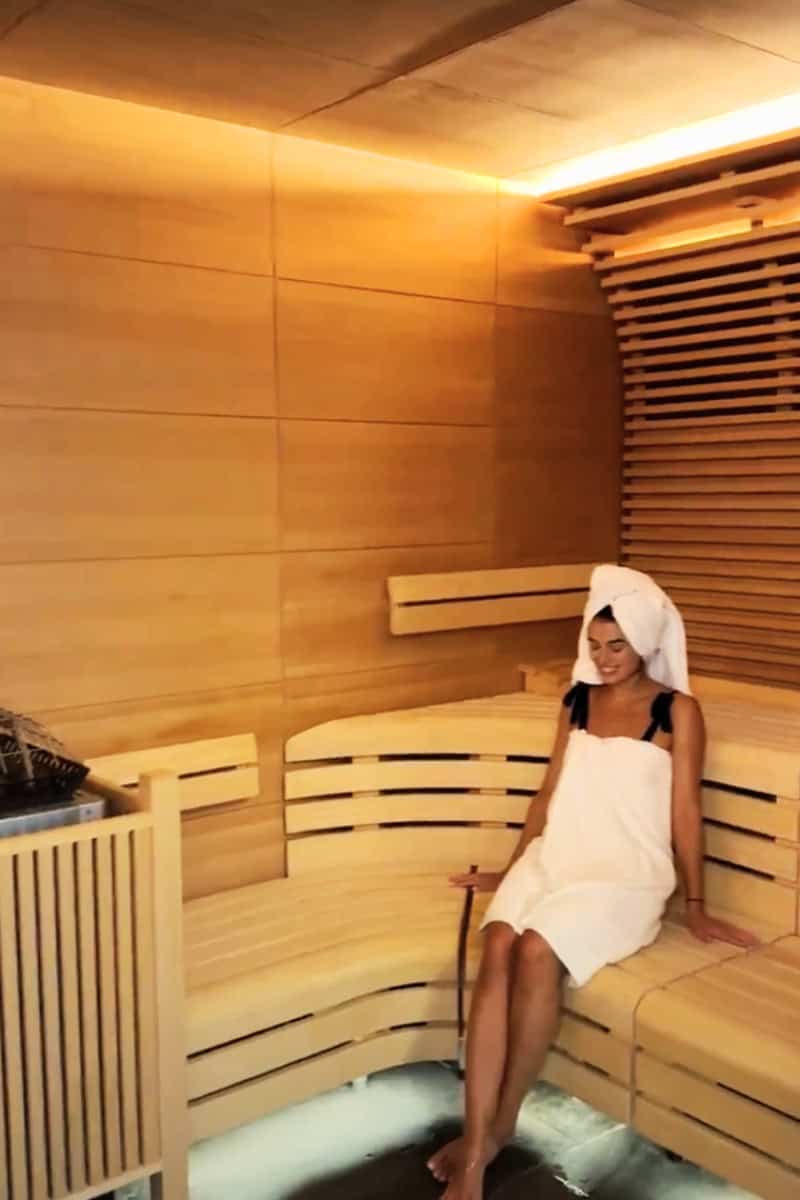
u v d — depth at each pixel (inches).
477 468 138.9
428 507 134.6
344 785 123.9
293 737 124.0
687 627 147.9
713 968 97.3
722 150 117.6
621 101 109.0
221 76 101.0
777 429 132.3
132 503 110.7
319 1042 100.3
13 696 104.9
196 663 116.6
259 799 122.0
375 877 122.4
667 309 141.9
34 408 103.9
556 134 119.5
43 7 85.7
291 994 97.7
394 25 89.7
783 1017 88.3
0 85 100.0
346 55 96.3
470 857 124.0
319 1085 101.0
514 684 145.1
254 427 118.9
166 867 86.7
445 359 134.6
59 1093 83.0
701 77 102.5
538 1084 111.9
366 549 129.4
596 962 96.6
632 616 106.6
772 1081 82.5
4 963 79.4
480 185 136.2
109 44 93.3
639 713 109.0
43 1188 82.8
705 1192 93.6
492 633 142.3
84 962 83.4
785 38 93.1
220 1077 94.3
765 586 137.0
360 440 127.7
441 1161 95.6
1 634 103.7
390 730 124.1
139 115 108.4
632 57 97.3
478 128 117.1
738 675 142.1
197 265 113.4
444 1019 106.4
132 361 109.6
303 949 104.1
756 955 100.0
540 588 143.3
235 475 117.8
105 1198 93.8
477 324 137.4
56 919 82.0
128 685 112.0
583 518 150.8
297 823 123.4
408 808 124.6
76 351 106.0
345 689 128.7
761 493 136.8
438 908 114.1
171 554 113.9
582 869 103.2
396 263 129.2
